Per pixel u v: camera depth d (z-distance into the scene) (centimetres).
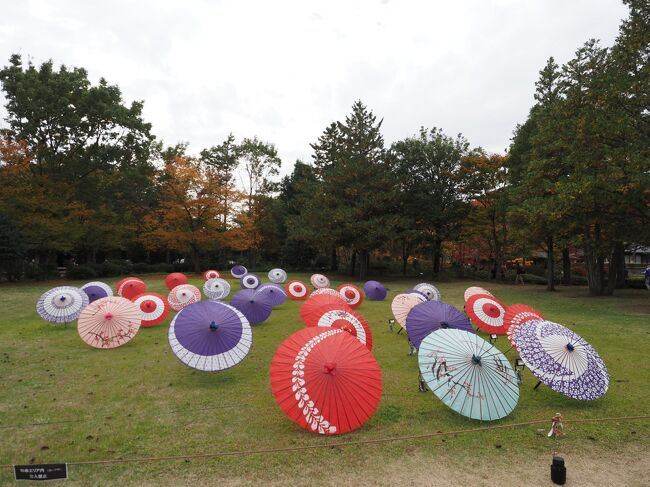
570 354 732
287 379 641
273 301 1700
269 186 4481
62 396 797
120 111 3216
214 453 571
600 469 539
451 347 707
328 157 4444
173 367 990
